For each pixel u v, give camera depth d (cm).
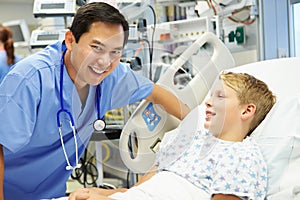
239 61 224
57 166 152
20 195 156
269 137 142
